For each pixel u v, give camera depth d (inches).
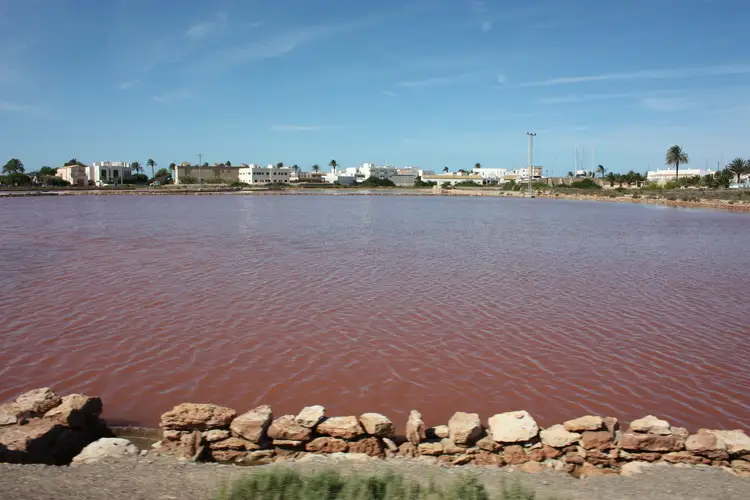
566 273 971.9
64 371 478.9
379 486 255.3
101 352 526.3
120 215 2464.3
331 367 491.8
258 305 710.5
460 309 697.6
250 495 244.5
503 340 570.9
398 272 965.2
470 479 267.3
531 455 323.3
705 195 4170.8
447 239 1530.5
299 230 1774.1
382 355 522.9
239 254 1177.4
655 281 900.0
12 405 355.9
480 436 337.7
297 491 248.8
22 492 255.1
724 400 430.3
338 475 268.2
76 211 2770.7
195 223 2027.6
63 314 661.3
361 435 335.0
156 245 1328.7
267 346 546.0
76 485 267.6
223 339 567.5
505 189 6761.8
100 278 888.9
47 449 322.0
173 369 485.1
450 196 6033.5
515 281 889.5
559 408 414.9
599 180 7554.1
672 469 307.7
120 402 420.2
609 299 761.0
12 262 1051.9
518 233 1729.8
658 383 462.0
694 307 718.5
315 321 636.1
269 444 334.3
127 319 640.4
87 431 355.3
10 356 514.0
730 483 288.8
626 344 560.1
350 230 1790.1
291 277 906.7
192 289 805.9
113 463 303.0
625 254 1235.9
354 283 860.0
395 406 417.1
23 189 5502.0
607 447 325.4
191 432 336.5
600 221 2283.5
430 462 316.5
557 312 687.1
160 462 307.1
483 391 443.8
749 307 718.5
